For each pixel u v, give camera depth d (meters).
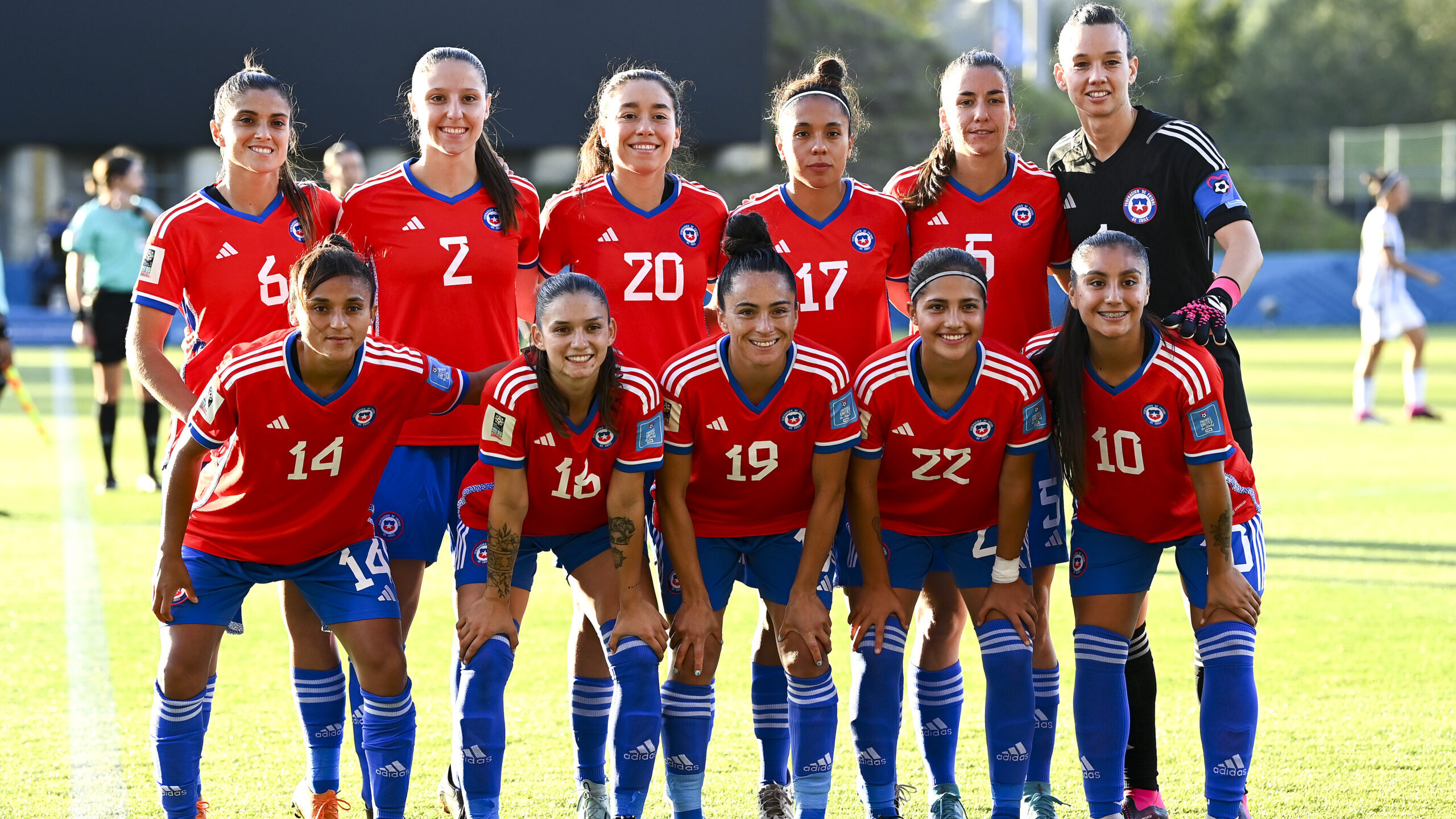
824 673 5.16
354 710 5.63
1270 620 8.22
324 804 5.26
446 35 36.44
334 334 4.77
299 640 5.34
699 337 6.07
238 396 4.89
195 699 5.04
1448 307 40.78
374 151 36.72
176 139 36.25
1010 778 5.16
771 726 5.53
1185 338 5.11
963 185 6.12
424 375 5.18
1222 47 70.38
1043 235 6.12
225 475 5.15
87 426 18.23
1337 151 53.75
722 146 39.44
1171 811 5.35
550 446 5.12
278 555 5.14
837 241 5.97
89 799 5.38
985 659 5.25
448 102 5.69
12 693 6.77
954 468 5.32
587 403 5.09
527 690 6.93
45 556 10.00
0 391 15.03
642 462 5.16
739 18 37.91
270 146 5.62
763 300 4.97
